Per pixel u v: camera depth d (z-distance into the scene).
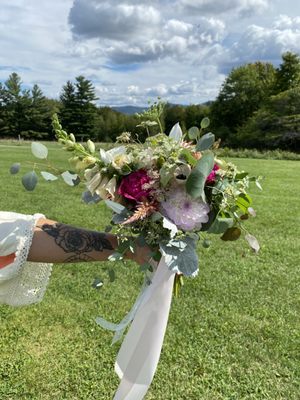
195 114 51.38
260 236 6.37
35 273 1.61
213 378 2.84
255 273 4.73
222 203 1.42
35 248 1.44
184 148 1.38
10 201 8.31
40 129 55.12
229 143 46.81
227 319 3.63
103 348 3.12
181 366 2.96
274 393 2.73
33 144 1.37
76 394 2.64
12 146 32.44
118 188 1.40
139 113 1.49
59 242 1.46
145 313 1.48
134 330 1.51
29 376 2.78
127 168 1.36
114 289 4.16
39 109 54.75
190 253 1.36
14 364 2.90
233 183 1.45
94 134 46.44
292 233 6.62
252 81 57.25
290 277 4.66
